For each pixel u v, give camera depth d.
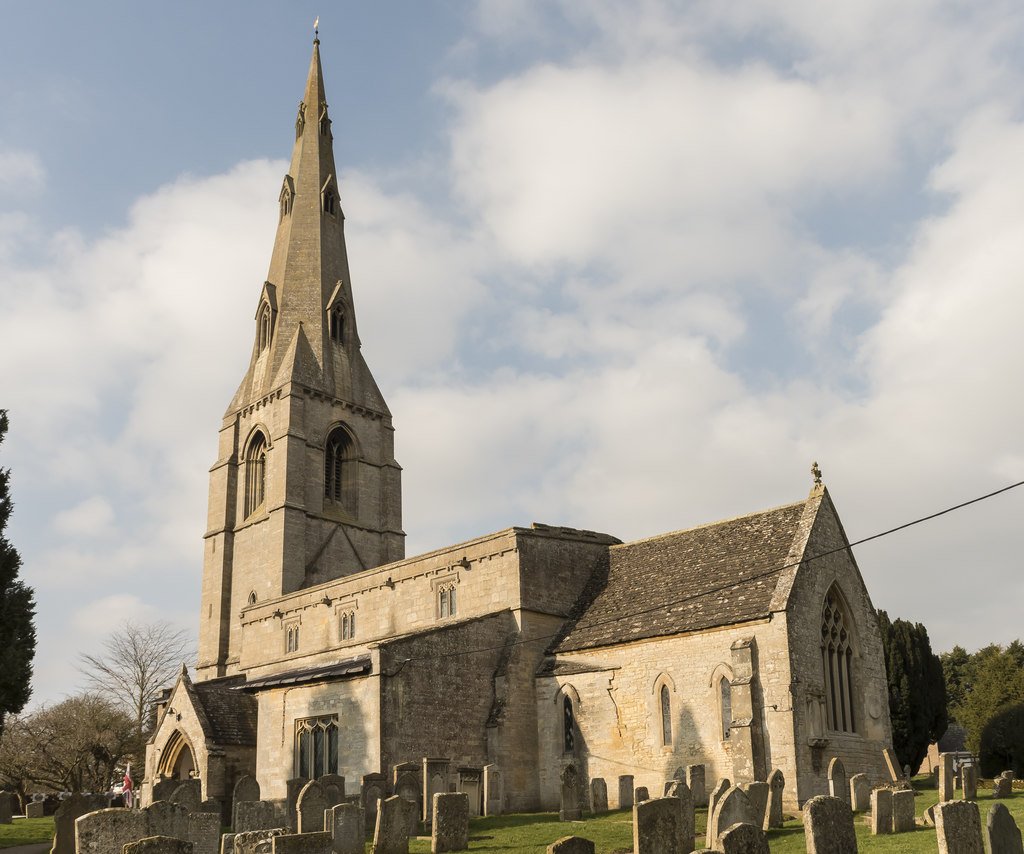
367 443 84.38
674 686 43.09
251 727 56.62
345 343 87.12
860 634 44.50
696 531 50.16
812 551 43.28
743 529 47.56
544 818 38.12
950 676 92.19
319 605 62.12
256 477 81.75
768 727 39.59
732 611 42.25
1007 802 33.34
